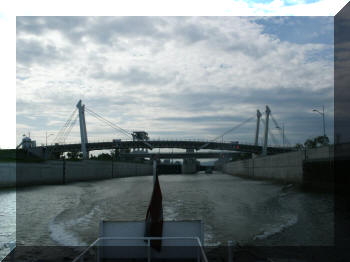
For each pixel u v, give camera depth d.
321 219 26.86
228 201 44.59
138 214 31.67
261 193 58.50
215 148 139.12
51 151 105.81
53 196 53.84
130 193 60.81
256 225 24.14
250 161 135.12
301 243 17.77
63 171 95.94
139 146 131.88
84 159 118.31
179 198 49.16
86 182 104.06
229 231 21.67
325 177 55.09
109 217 29.55
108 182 106.00
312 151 63.91
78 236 19.97
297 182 72.38
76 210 35.38
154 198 8.97
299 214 30.42
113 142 127.50
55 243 17.88
